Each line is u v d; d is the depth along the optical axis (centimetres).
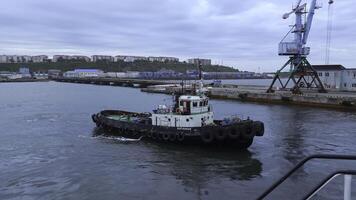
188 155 3019
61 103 7950
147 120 3759
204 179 2414
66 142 3594
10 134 4041
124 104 7725
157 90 11556
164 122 3481
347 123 4466
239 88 9881
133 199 2097
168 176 2489
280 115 5350
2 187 2305
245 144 3152
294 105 6719
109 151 3189
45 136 3916
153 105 7512
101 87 15612
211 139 3175
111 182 2375
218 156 2981
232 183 2336
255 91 8444
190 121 3338
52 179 2447
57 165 2767
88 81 19788
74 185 2328
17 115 5741
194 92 3612
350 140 3484
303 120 4784
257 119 4947
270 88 7994
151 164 2769
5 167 2727
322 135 3741
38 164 2802
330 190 2097
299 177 2392
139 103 7944
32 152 3191
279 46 7650
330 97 6166
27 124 4781
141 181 2389
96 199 2102
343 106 5906
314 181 2308
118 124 3919
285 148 3222
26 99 9056
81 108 6881
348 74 7862
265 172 2547
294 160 2830
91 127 4481
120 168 2677
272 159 2873
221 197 2109
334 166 2589
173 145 3366
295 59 7650
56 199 2105
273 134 3838
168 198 2108
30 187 2302
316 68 8506
